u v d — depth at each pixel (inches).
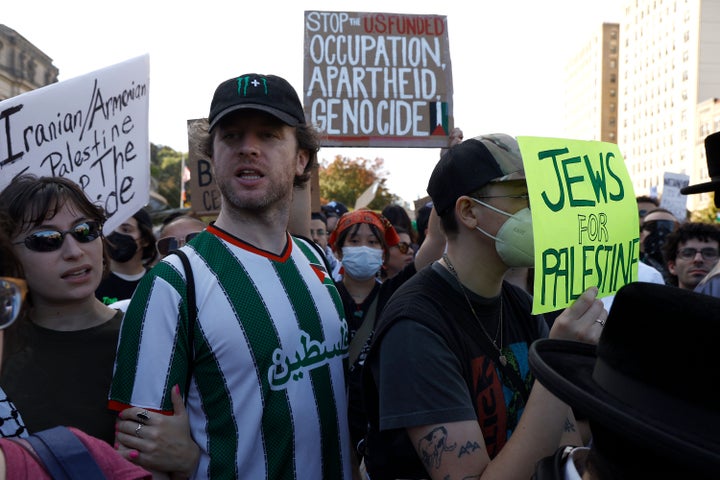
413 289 62.1
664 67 3506.4
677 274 171.3
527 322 69.4
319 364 68.6
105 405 67.3
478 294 62.1
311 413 66.4
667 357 31.5
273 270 68.3
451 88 162.6
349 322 130.4
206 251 66.4
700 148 3068.4
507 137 62.0
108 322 71.8
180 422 61.1
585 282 59.9
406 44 162.1
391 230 145.3
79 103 93.6
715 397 29.5
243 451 62.2
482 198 59.8
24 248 66.1
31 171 86.4
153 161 1825.8
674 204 307.6
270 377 63.9
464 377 58.6
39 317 69.2
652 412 31.8
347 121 157.9
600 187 62.8
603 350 36.5
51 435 37.9
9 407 62.7
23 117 85.4
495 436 59.9
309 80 157.6
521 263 59.5
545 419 51.8
